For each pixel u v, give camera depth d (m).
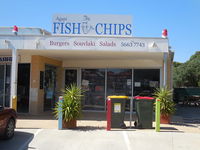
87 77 14.68
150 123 9.08
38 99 12.60
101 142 7.16
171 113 10.39
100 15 11.29
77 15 11.33
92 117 11.89
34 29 14.04
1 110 7.18
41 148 6.62
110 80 14.35
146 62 13.76
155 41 10.32
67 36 10.54
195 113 14.73
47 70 13.84
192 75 32.94
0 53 12.65
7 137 7.33
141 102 9.09
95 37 10.46
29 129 8.80
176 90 21.33
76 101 9.00
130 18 11.20
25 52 11.71
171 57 13.63
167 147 6.81
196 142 7.34
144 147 6.77
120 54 11.55
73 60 14.70
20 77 13.19
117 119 8.95
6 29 14.27
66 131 8.48
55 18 11.37
